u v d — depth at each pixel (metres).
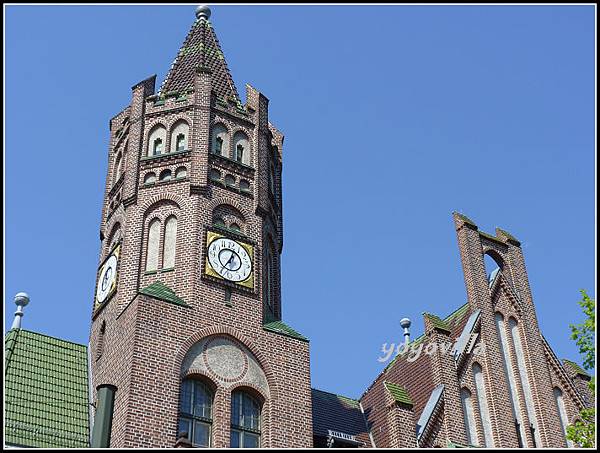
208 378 34.16
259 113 44.56
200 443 32.78
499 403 39.41
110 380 34.25
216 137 42.62
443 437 37.03
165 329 34.25
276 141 47.16
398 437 35.47
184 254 37.59
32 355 37.34
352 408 42.88
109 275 39.09
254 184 41.84
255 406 35.03
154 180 40.75
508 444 38.28
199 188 39.59
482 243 45.34
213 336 35.38
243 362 35.47
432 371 39.81
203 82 43.47
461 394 39.06
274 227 43.09
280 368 36.03
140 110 43.19
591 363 35.91
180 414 32.88
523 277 45.34
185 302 35.91
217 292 36.81
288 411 35.03
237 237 39.16
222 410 33.69
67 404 35.44
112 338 35.88
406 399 36.84
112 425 31.66
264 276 40.16
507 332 42.69
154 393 32.22
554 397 41.72
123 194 40.75
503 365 41.09
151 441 31.05
